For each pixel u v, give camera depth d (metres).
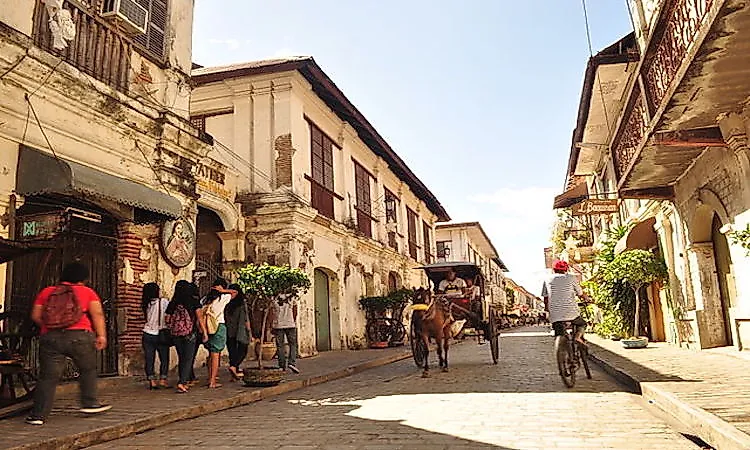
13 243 7.61
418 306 12.73
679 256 14.59
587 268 30.44
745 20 7.02
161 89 12.36
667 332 17.19
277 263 16.89
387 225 26.88
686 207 13.45
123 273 11.04
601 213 21.17
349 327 21.25
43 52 9.02
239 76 17.88
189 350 9.34
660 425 6.24
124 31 11.21
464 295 14.59
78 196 9.67
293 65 17.33
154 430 6.87
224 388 9.68
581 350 10.15
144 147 11.69
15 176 8.83
